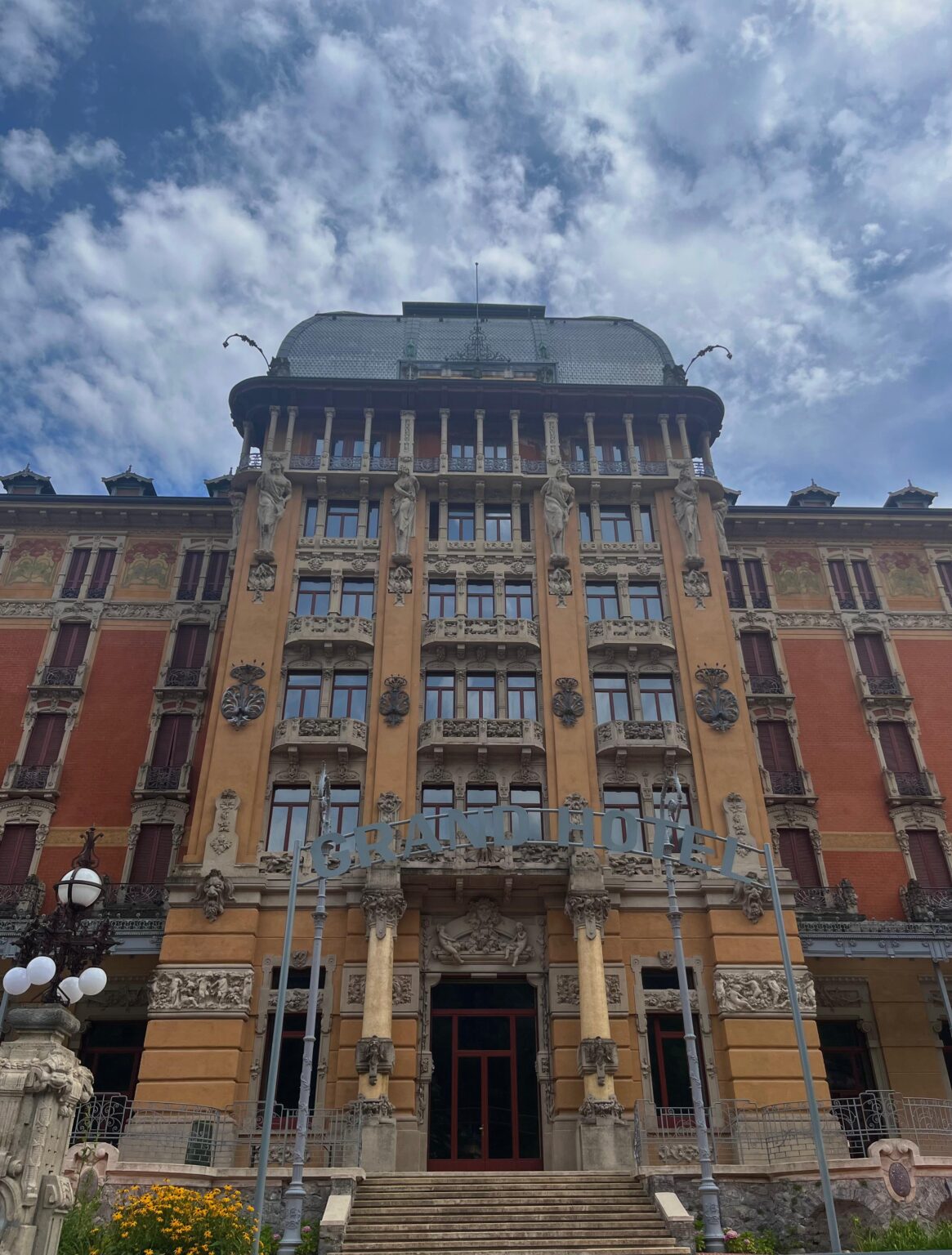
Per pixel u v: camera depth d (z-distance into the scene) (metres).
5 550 37.44
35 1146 11.04
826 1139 23.78
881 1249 17.09
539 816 28.94
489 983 27.14
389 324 40.38
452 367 38.06
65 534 37.97
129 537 38.00
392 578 32.75
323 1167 22.16
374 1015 25.05
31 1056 11.73
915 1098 27.02
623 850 22.42
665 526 34.59
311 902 27.38
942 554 38.94
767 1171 20.58
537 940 27.38
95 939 15.88
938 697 35.84
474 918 27.45
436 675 31.72
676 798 23.05
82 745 33.47
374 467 35.12
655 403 36.44
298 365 38.16
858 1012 29.94
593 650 31.94
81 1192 16.94
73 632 35.94
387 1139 23.61
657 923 27.56
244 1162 23.86
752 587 38.12
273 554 32.97
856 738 34.91
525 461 35.75
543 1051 25.88
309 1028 19.95
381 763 29.36
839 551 38.97
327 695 30.89
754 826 28.89
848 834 33.03
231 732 29.66
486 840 23.11
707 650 31.98
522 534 34.75
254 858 27.86
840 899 31.09
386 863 27.03
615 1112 24.14
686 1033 20.00
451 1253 17.38
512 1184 20.80
